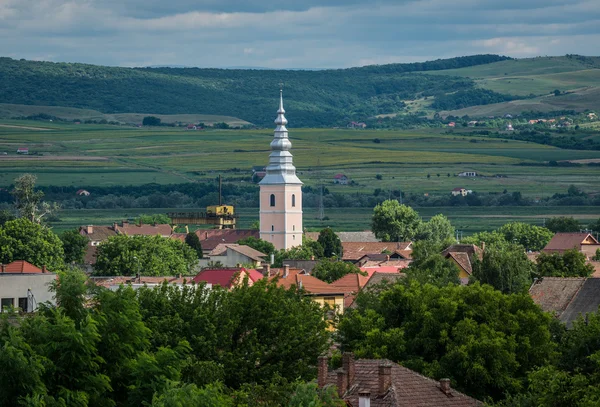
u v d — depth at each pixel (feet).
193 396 326.85
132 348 357.41
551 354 519.19
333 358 499.10
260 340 539.70
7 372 317.42
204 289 595.06
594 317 489.26
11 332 330.13
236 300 547.08
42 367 321.32
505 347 501.15
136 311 369.30
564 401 390.42
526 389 495.41
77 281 363.35
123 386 350.43
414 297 544.62
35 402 309.42
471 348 493.77
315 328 552.82
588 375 433.07
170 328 519.19
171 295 549.95
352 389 395.75
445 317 524.52
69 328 336.70
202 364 444.55
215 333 528.63
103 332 353.31
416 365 499.10
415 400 389.80
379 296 586.45
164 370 352.08
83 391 330.75
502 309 540.93
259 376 520.83
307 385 350.02
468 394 491.31
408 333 529.86
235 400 416.26
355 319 548.31
